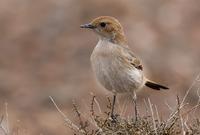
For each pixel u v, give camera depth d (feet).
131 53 36.01
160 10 75.77
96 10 74.54
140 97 58.34
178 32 73.15
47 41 72.69
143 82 36.65
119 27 36.42
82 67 68.80
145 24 72.95
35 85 67.00
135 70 35.60
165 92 59.21
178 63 68.49
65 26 73.82
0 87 66.59
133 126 30.86
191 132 30.71
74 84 65.98
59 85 66.33
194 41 72.43
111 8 74.54
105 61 35.14
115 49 35.37
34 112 62.49
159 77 66.39
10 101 64.80
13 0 78.02
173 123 30.83
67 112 61.52
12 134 34.35
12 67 69.87
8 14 76.28
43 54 71.26
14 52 71.61
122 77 35.19
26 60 70.79
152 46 69.62
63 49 71.36
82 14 74.43
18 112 62.28
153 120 30.58
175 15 75.46
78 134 31.24
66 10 75.10
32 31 73.87
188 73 67.05
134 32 71.05
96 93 62.28
